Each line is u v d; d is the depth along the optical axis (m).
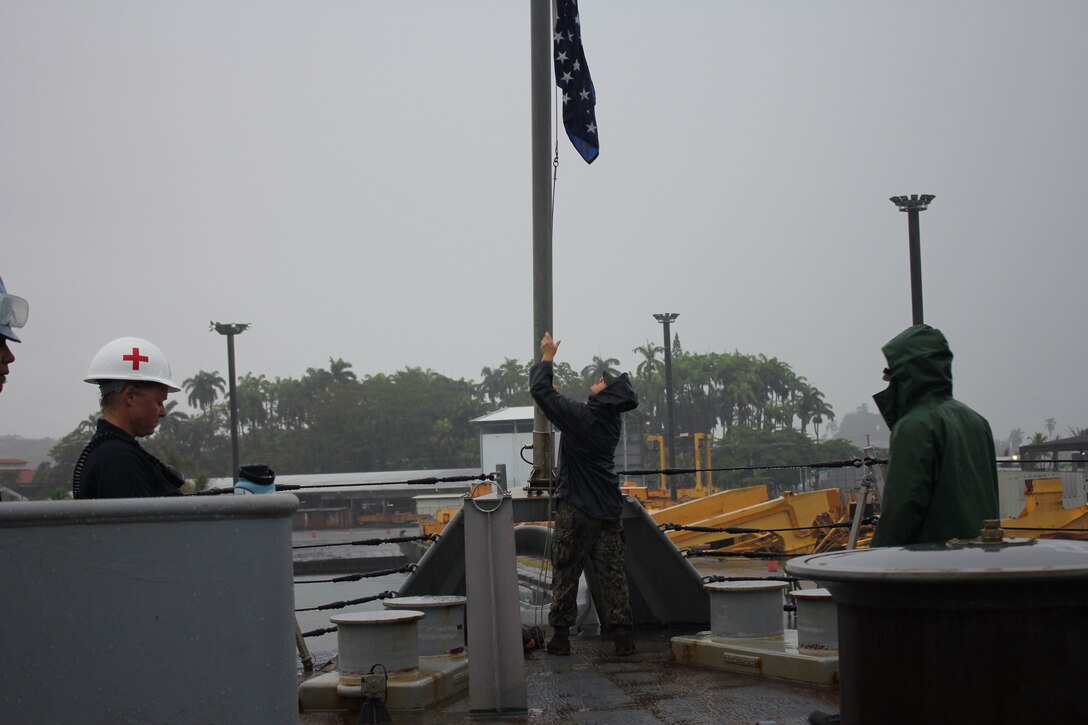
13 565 2.58
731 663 5.98
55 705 2.58
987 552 2.71
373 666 5.29
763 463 110.19
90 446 4.00
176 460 34.91
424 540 8.14
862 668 2.77
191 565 2.69
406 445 129.12
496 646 5.25
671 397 42.62
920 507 3.65
